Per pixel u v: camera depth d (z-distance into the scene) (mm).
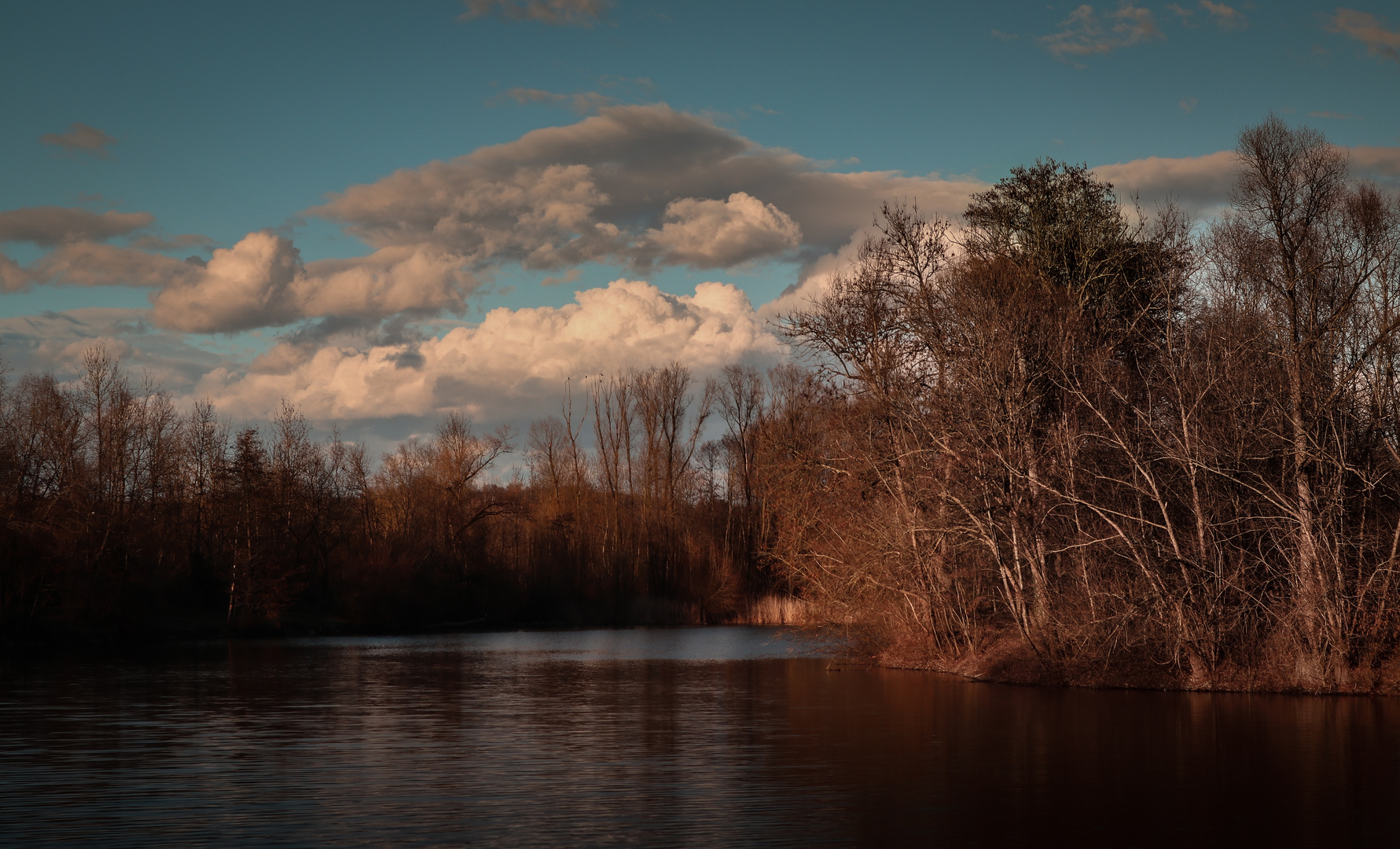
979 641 36938
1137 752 19344
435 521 85625
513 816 14461
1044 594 32469
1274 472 30500
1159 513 31469
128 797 15789
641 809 14891
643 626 85000
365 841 13133
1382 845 13062
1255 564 29406
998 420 32906
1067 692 29859
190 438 75625
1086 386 33062
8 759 19234
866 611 40406
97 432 67500
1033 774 17453
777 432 41312
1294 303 29281
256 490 72062
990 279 35656
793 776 17359
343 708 27312
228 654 51312
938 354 35844
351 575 77500
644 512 89500
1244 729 21984
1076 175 40719
